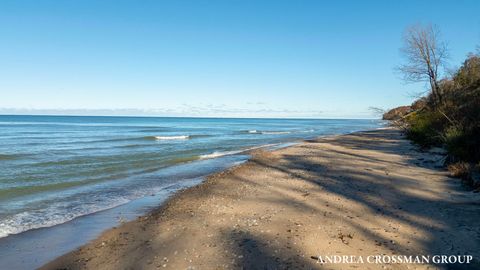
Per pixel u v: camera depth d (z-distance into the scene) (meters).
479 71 21.95
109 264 5.91
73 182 13.84
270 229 7.10
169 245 6.55
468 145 13.06
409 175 12.51
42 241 7.21
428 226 6.96
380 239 6.35
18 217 9.02
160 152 24.91
